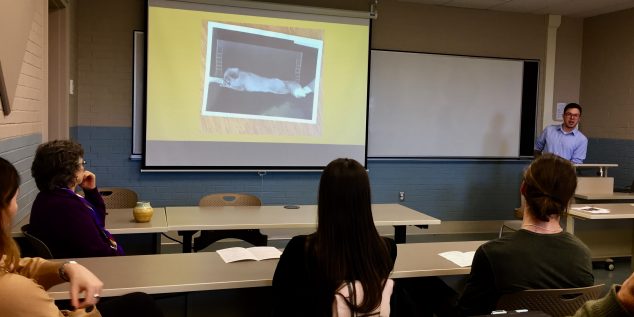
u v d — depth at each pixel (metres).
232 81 4.79
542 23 5.82
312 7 4.93
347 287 1.48
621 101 5.56
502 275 1.64
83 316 1.34
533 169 1.67
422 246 2.45
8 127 2.43
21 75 2.66
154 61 4.58
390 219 3.14
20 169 2.69
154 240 2.98
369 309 1.49
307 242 1.54
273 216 3.12
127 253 3.19
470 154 5.66
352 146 5.17
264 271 1.95
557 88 5.98
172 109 4.66
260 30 4.83
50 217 2.14
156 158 4.66
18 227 2.55
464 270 2.08
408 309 2.18
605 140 5.78
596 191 4.65
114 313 1.60
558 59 5.96
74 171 2.21
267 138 4.93
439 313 2.15
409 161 5.50
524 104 5.80
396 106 5.39
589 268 1.68
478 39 5.60
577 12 5.73
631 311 0.75
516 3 5.35
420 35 5.41
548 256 1.63
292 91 4.96
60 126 3.97
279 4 4.84
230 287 1.81
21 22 2.51
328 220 1.49
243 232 3.27
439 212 5.64
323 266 1.48
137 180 4.76
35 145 3.03
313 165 5.08
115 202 3.67
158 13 4.56
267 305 2.11
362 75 5.14
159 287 1.75
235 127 4.84
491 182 5.78
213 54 4.72
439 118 5.53
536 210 1.65
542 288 1.63
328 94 5.06
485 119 5.68
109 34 4.59
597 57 5.85
